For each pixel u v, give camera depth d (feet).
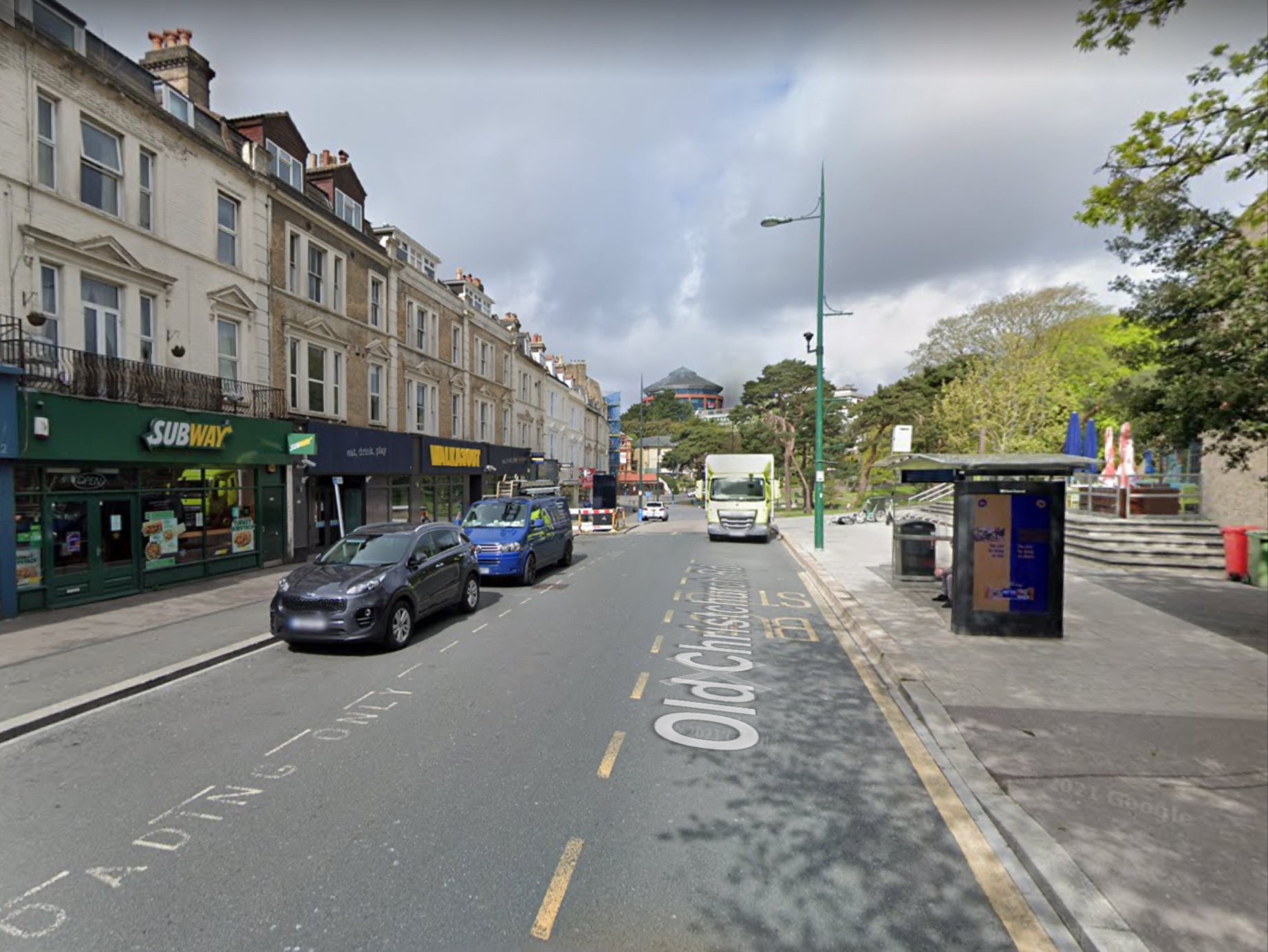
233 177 49.44
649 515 144.46
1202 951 9.36
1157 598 35.37
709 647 27.73
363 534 31.50
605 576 48.88
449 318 87.45
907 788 14.88
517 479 107.65
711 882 11.39
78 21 38.40
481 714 19.79
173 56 48.32
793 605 37.50
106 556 37.91
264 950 9.80
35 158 35.22
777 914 10.53
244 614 34.14
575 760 16.46
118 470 38.55
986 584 27.71
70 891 11.28
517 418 114.42
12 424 31.76
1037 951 9.73
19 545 33.27
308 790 14.93
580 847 12.53
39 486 34.14
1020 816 13.07
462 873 11.69
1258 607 33.24
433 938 10.02
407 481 76.23
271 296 53.31
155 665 24.40
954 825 13.25
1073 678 21.91
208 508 45.50
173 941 10.01
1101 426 99.86
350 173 67.10
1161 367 27.35
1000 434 108.17
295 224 56.90
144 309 42.70
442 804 14.23
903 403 148.66
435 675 23.86
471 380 94.17
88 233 38.06
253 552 49.73
